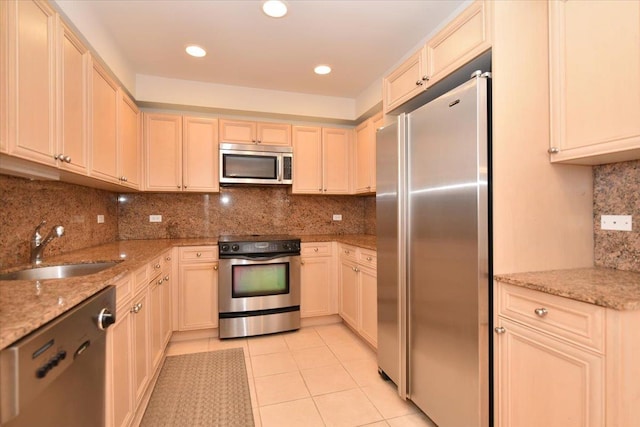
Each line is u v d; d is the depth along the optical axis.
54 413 0.94
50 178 1.58
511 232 1.37
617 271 1.43
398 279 1.87
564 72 1.37
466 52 1.48
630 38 1.15
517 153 1.38
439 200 1.56
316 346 2.68
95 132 1.83
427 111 1.65
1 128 1.07
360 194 3.57
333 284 3.22
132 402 1.57
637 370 0.98
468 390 1.40
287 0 1.85
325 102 3.39
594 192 1.56
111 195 2.95
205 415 1.75
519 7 1.39
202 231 3.37
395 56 2.53
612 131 1.20
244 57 2.54
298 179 3.34
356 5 1.90
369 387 2.04
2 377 0.69
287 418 1.73
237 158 3.10
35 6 1.26
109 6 1.87
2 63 1.07
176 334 2.83
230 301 2.83
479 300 1.34
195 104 2.99
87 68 1.71
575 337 1.07
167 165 2.96
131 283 1.58
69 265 1.68
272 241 2.95
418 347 1.74
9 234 1.55
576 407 1.07
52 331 0.85
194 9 1.92
